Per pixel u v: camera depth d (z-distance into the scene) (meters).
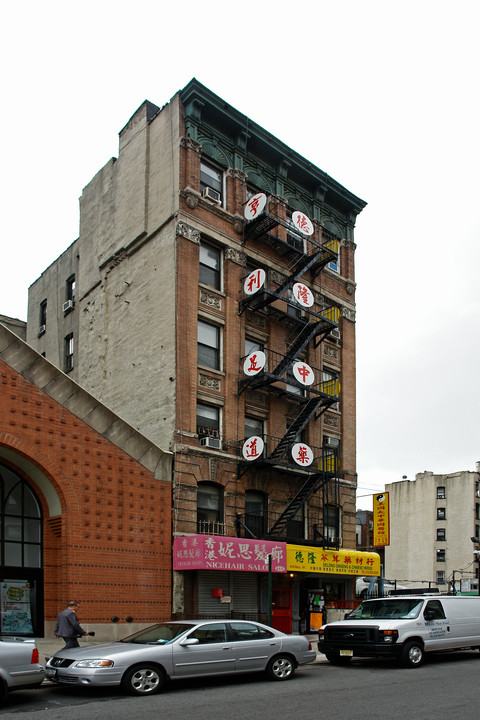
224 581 24.06
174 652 12.83
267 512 26.55
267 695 12.16
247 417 27.14
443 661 17.55
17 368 19.52
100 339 29.86
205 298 26.34
